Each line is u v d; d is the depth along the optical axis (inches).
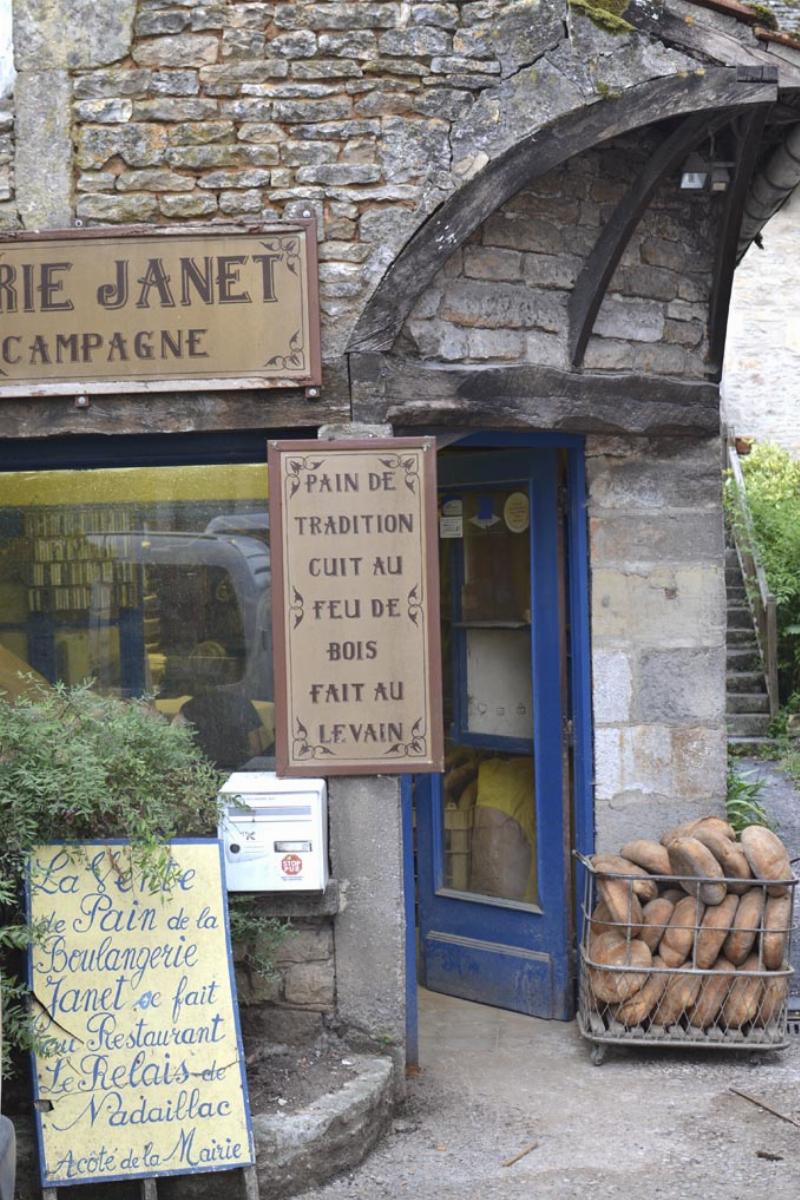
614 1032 213.0
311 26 199.8
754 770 447.8
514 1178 175.5
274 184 199.3
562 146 200.7
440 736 198.7
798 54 205.6
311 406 199.8
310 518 198.2
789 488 574.9
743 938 210.7
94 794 168.7
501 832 248.7
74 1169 162.7
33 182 199.0
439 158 200.1
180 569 210.4
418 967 261.7
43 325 197.8
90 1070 166.1
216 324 197.6
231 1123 166.6
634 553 233.6
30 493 212.8
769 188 230.8
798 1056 217.0
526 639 245.1
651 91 199.8
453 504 255.3
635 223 210.8
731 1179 174.1
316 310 197.6
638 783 233.6
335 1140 176.1
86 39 199.0
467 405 205.8
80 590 212.4
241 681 208.7
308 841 189.8
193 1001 170.1
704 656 236.7
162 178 199.2
